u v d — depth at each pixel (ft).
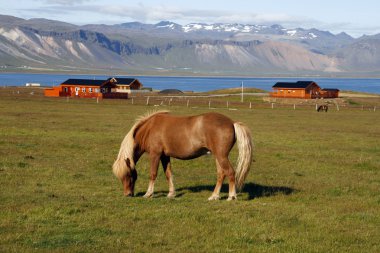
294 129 150.61
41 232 39.24
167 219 43.86
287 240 38.75
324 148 105.91
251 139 50.65
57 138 106.83
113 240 37.63
